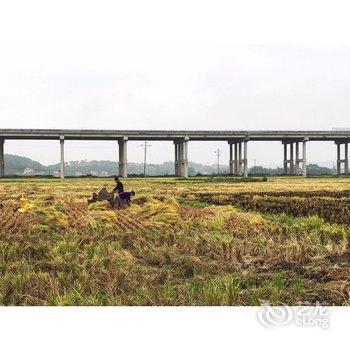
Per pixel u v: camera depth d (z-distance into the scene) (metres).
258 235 17.03
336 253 14.47
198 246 15.05
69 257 13.19
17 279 10.71
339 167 110.44
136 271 12.12
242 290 10.58
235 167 112.56
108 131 94.44
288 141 114.19
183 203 35.59
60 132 90.75
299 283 10.68
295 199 36.28
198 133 99.75
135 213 23.27
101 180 86.69
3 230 17.97
